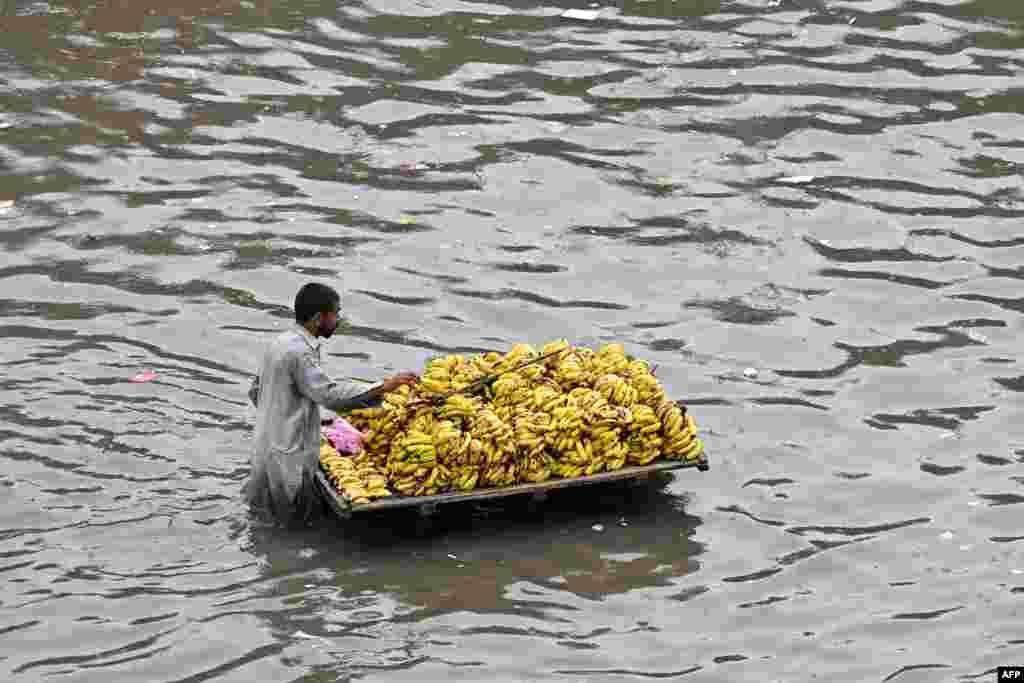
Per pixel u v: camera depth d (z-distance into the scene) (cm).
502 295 2939
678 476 2417
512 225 3206
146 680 1905
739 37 4112
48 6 4247
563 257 3089
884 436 2523
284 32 4097
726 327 2852
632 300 2942
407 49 4012
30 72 3819
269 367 2209
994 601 2114
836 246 3155
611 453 2278
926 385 2670
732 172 3444
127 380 2612
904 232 3209
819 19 4234
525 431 2239
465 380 2356
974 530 2278
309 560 2162
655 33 4128
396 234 3153
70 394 2559
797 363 2738
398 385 2220
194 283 2942
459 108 3703
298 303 2222
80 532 2203
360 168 3422
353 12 4250
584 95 3778
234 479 2350
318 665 1938
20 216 3164
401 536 2228
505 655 1969
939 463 2448
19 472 2339
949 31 4172
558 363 2417
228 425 2502
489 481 2214
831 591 2134
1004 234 3206
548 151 3512
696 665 1964
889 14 4278
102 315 2817
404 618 2039
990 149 3562
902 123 3672
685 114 3694
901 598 2122
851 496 2364
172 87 3766
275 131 3572
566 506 2327
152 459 2394
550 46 4041
